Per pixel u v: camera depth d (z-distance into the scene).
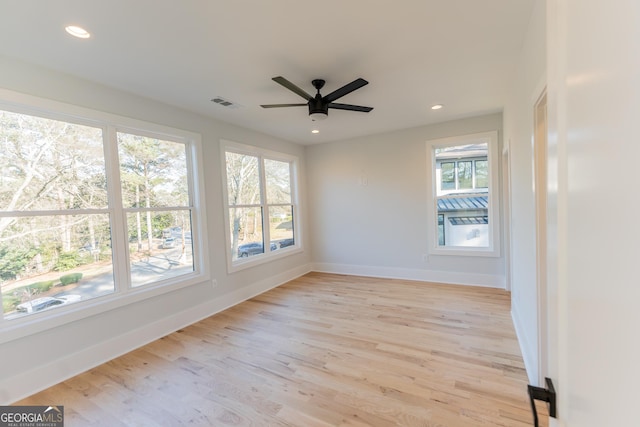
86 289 2.63
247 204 4.47
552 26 0.71
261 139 4.68
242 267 4.21
